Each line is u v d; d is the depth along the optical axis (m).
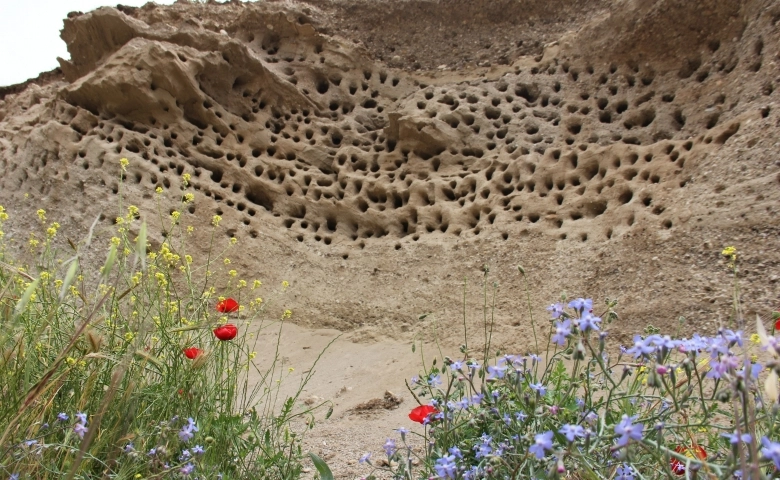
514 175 9.02
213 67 10.36
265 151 10.43
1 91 15.88
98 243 8.94
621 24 9.56
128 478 2.79
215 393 3.56
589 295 7.22
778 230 6.47
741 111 7.83
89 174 9.58
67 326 3.51
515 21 11.56
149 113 10.03
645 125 9.07
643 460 2.52
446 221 9.09
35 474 2.71
